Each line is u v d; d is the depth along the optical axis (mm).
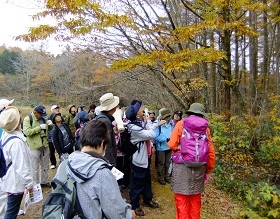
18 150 3127
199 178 3697
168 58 5914
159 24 7012
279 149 7316
